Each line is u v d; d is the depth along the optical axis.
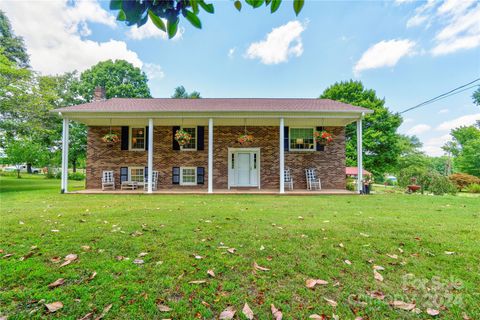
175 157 10.55
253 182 10.73
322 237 3.31
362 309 1.72
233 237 3.29
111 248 2.82
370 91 21.06
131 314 1.64
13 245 2.88
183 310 1.69
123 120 9.71
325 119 9.60
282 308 1.72
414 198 7.78
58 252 2.68
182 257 2.58
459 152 26.92
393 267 2.39
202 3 1.21
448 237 3.34
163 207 5.72
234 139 10.64
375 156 20.61
